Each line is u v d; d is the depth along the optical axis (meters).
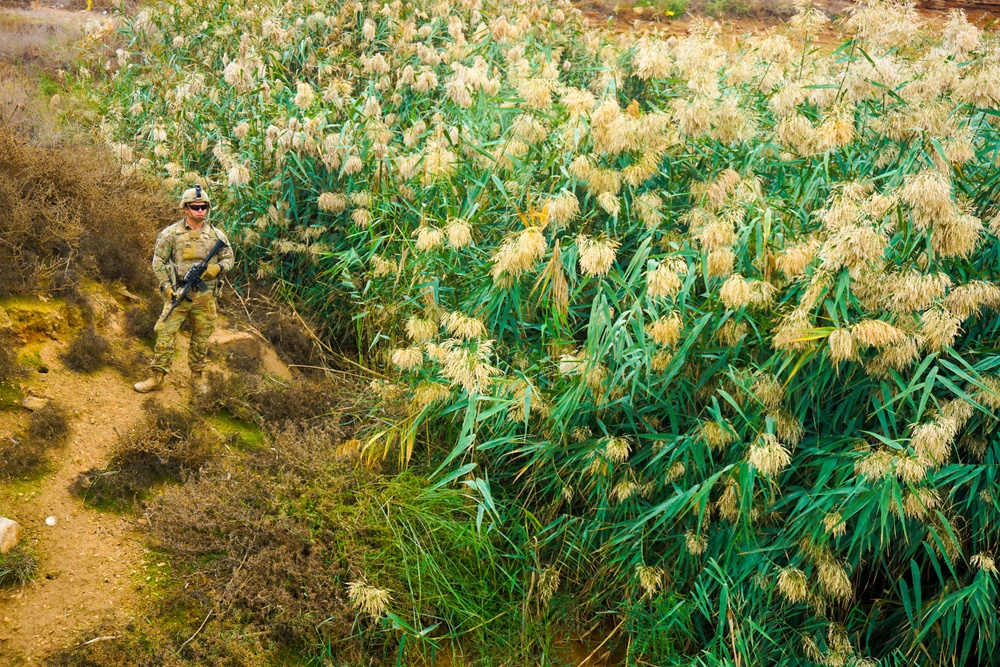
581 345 5.39
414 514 4.62
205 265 5.59
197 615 4.07
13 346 5.14
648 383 4.34
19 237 5.62
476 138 6.18
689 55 5.24
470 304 5.29
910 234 3.79
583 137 5.07
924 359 3.87
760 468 3.75
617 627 4.48
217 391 5.70
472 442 4.36
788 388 4.13
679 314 4.34
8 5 14.65
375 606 3.93
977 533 4.17
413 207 6.23
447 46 9.20
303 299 7.37
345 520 4.48
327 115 7.34
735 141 5.09
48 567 4.09
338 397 5.99
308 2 10.02
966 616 4.29
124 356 5.77
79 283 5.86
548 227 5.22
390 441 4.91
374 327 6.27
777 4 18.48
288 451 4.95
